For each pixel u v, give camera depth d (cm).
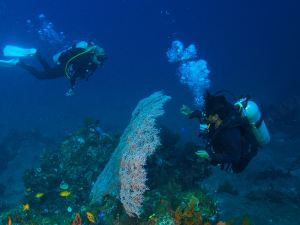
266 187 1112
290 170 1259
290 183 1144
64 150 887
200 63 2033
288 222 791
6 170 1470
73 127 2083
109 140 893
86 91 3475
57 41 8175
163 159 693
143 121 495
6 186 1320
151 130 480
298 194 1000
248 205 869
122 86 3806
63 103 2848
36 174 855
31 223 593
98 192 529
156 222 464
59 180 821
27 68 912
